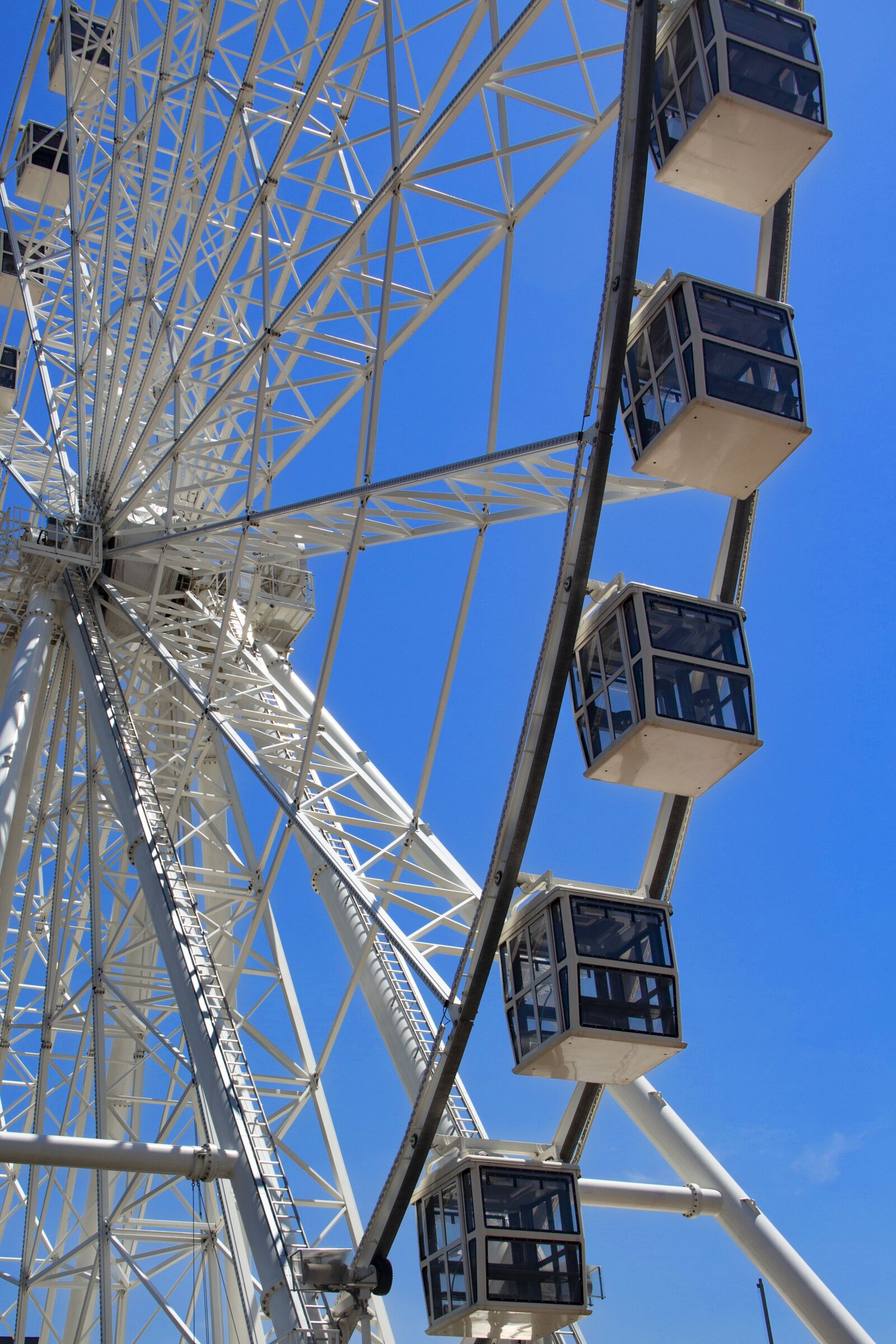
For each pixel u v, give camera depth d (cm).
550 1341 2064
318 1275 1859
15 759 2678
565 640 1708
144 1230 2536
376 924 2081
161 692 3075
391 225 2017
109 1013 2528
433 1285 1944
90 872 2719
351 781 2716
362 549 2342
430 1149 1883
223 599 3294
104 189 3216
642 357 1925
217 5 2411
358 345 2334
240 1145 1958
